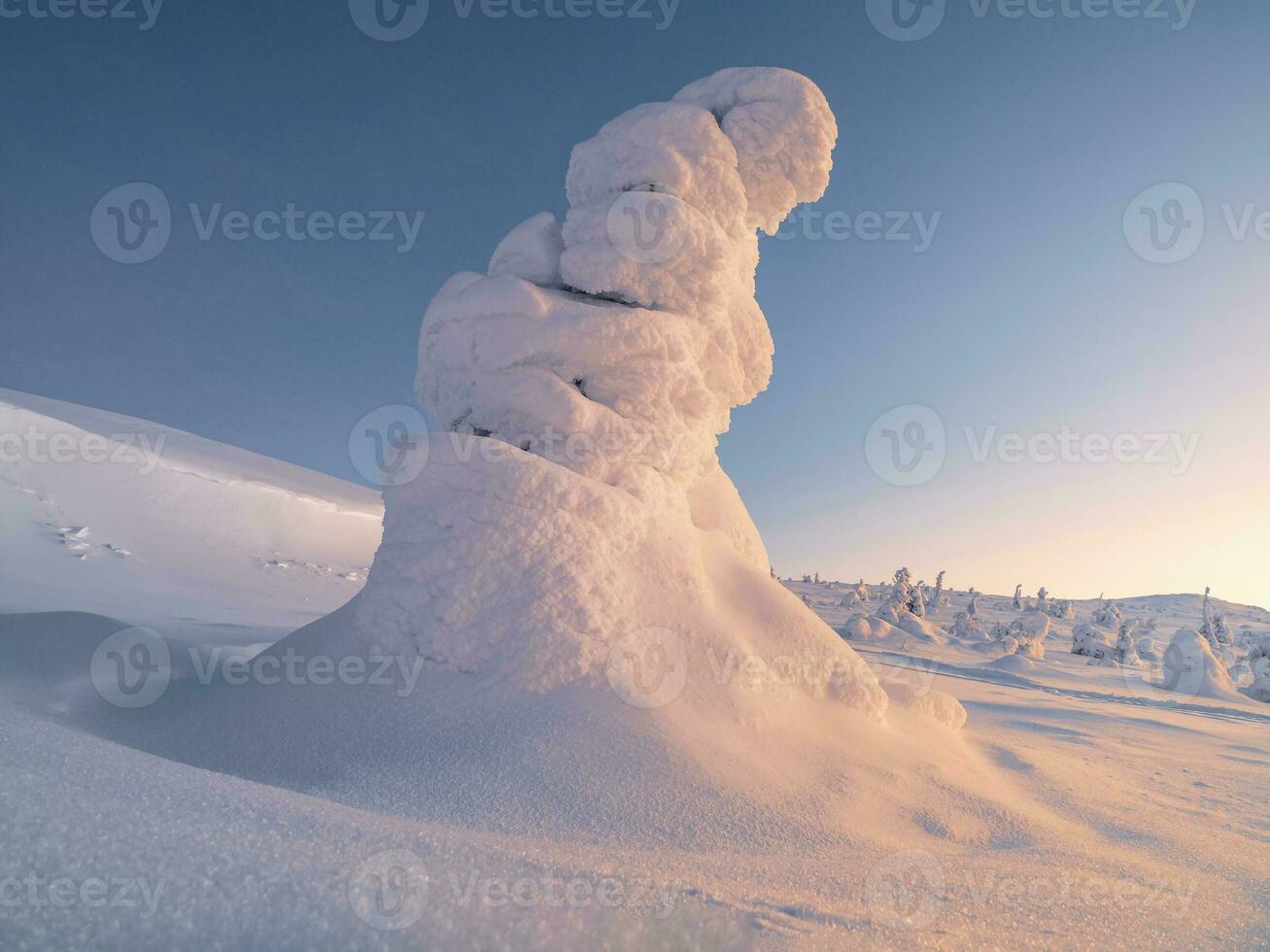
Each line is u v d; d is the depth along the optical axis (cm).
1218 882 307
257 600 2103
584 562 425
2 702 350
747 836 307
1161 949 196
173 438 3975
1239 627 7412
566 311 487
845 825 336
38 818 116
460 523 424
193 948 95
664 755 353
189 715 393
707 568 505
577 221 527
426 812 291
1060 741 799
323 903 110
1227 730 1123
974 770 486
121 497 2527
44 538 2052
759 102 540
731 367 567
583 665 396
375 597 429
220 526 2708
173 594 1911
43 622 495
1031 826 388
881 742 451
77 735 204
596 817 305
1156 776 637
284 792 212
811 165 546
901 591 4538
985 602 8194
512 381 483
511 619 405
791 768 382
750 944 135
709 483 602
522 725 360
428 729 359
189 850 119
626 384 494
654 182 516
